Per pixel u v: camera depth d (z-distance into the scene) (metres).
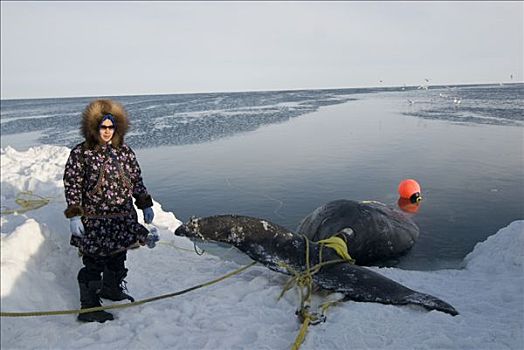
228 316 4.20
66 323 3.97
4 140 22.81
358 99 51.09
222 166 13.39
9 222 6.32
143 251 5.61
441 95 46.25
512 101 30.70
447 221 8.02
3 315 3.67
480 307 4.32
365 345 3.60
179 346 3.71
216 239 5.59
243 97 71.19
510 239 5.83
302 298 4.48
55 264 4.49
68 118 35.50
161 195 10.45
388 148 15.27
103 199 3.91
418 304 4.25
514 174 11.01
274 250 5.37
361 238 6.34
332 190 10.32
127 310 4.26
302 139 18.33
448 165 12.28
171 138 20.12
